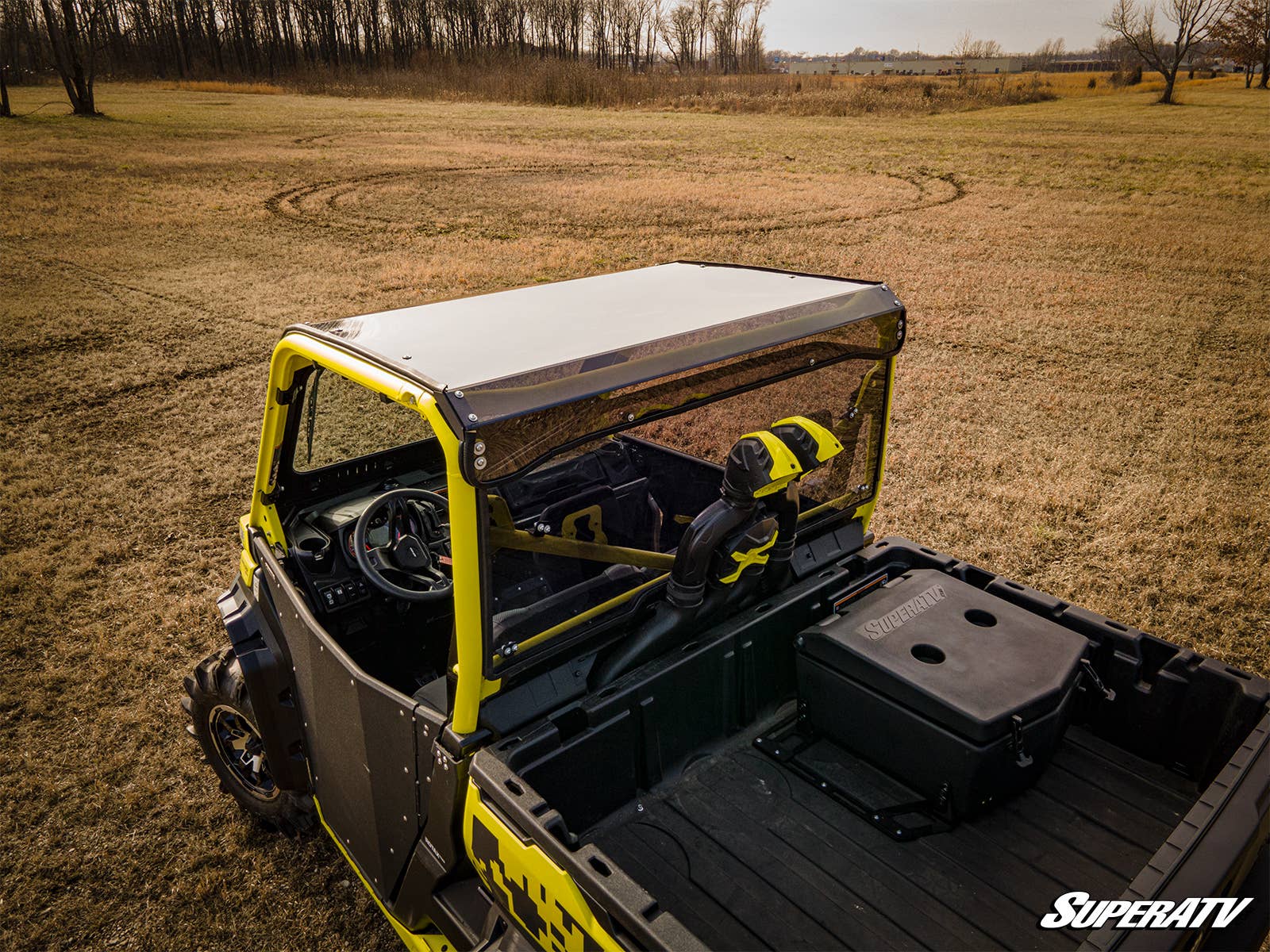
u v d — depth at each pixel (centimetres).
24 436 766
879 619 266
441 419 187
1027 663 244
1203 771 247
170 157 2612
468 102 5184
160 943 304
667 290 298
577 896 175
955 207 1842
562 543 229
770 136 3148
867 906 222
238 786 346
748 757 274
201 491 655
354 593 312
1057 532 570
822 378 277
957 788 236
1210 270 1320
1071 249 1470
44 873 332
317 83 6450
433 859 235
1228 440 728
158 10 8350
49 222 1731
